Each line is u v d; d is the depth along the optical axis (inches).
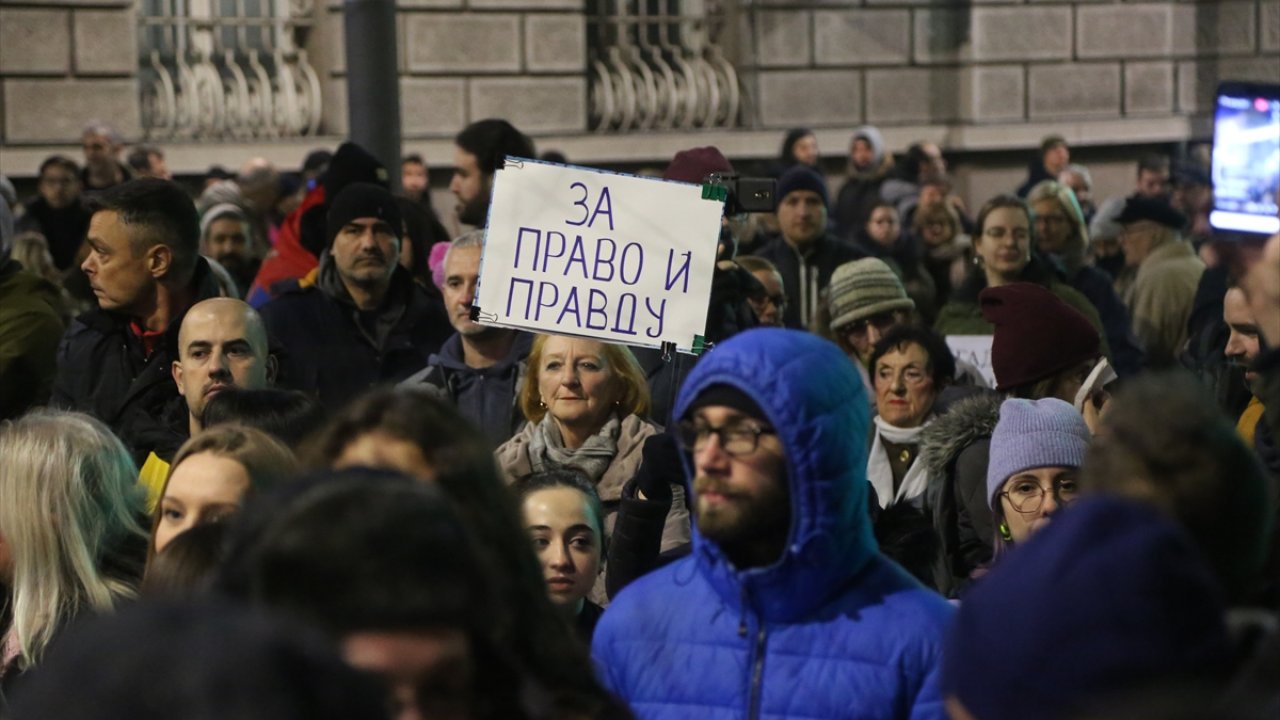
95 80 727.1
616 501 252.7
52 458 194.9
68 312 475.5
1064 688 92.0
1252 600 138.1
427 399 131.6
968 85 876.6
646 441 196.5
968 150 876.0
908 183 724.0
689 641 148.3
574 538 202.4
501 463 258.2
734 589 145.9
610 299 243.9
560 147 802.8
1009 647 93.7
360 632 87.7
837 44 860.6
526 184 245.3
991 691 94.1
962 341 397.1
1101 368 265.6
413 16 776.9
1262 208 183.9
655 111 839.1
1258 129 185.8
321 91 783.7
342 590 87.5
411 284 353.7
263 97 773.3
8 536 193.6
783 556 142.5
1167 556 94.4
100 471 197.8
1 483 193.6
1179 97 903.7
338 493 91.9
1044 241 439.8
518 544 127.0
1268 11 866.1
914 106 876.6
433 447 127.8
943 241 592.7
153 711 63.8
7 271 322.0
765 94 851.4
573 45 806.5
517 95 797.2
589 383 256.1
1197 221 730.2
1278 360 143.8
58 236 621.6
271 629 67.2
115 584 196.2
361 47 475.5
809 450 140.4
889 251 578.2
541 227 244.8
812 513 141.4
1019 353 263.0
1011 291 267.0
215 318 256.5
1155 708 66.2
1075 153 898.1
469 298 307.3
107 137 643.5
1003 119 880.9
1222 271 354.3
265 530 92.4
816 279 458.6
